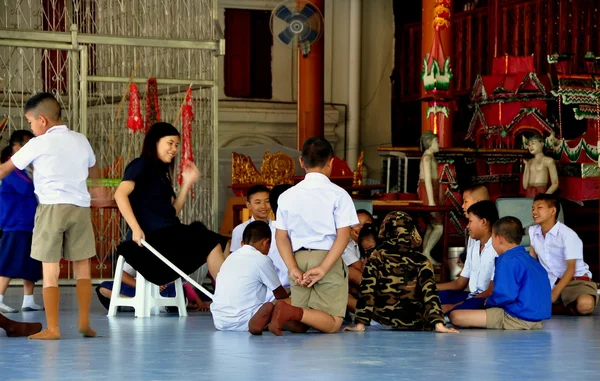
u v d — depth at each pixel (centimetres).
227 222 1405
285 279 748
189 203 1288
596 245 1341
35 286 1144
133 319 779
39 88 1575
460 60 1719
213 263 790
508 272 712
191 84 1138
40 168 623
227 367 489
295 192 660
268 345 590
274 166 1456
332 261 646
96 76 1115
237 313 677
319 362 510
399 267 689
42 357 532
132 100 1073
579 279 861
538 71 1543
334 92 1881
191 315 819
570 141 1362
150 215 775
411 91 1873
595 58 1391
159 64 1470
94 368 486
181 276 779
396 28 1908
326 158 664
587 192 1337
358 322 677
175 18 1477
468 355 546
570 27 1505
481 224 799
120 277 805
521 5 1577
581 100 1355
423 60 1397
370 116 1903
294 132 1859
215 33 1159
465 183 1622
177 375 461
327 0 1872
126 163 1240
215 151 1159
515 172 1424
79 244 633
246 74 1847
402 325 687
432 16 1377
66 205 623
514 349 579
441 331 672
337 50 1878
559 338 651
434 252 1334
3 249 838
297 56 1856
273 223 761
